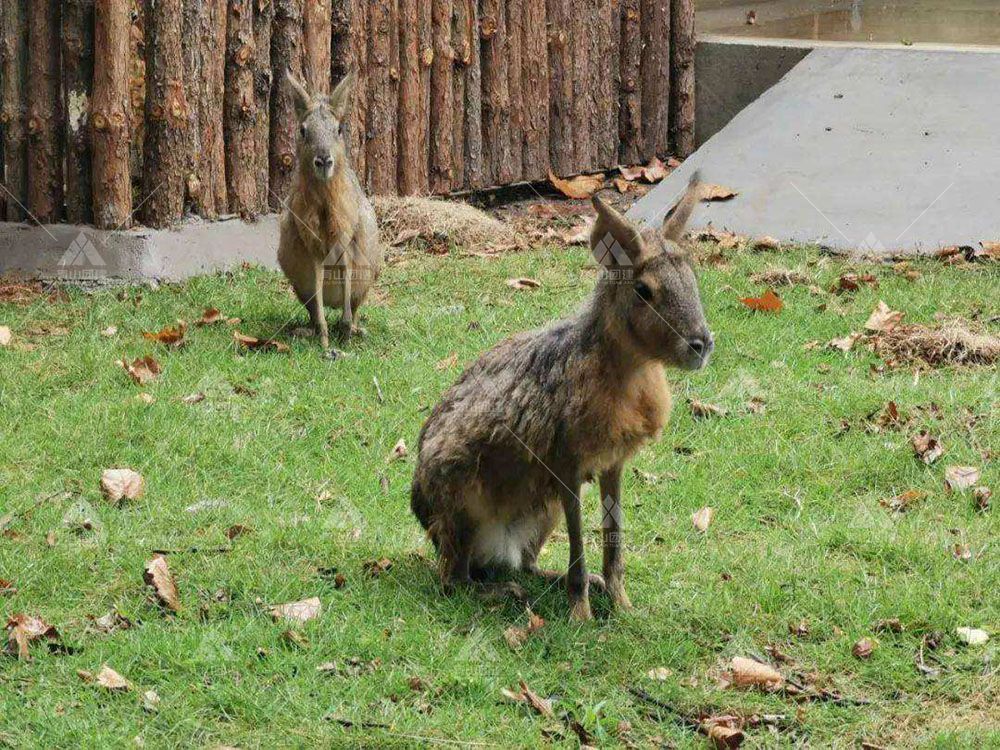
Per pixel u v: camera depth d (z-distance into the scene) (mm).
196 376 8148
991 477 6828
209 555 6039
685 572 6047
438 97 12109
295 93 8859
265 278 10141
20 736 4695
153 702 4914
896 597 5680
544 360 5500
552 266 10477
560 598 5855
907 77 12555
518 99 12719
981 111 11891
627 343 5242
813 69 13008
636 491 6887
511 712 4938
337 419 7652
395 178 11930
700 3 17375
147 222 10195
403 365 8430
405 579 5953
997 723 4875
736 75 13898
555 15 12859
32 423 7430
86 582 5781
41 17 10016
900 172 11297
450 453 5672
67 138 10109
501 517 5809
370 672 5160
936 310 9070
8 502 6535
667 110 13992
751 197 11398
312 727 4770
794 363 8297
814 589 5812
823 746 4789
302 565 5992
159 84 10000
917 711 4977
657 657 5355
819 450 7184
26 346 8625
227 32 10344
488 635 5473
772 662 5309
